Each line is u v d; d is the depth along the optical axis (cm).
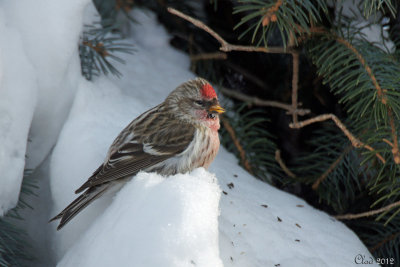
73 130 648
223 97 843
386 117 602
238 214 602
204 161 657
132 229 465
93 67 737
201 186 488
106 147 637
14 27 635
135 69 825
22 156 594
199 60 877
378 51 670
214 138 658
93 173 596
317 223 646
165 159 627
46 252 626
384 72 643
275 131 868
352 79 710
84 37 737
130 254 448
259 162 761
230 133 766
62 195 614
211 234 458
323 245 609
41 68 643
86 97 676
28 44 637
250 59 870
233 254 544
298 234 611
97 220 529
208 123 652
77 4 651
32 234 641
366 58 657
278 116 865
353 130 698
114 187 592
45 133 664
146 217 467
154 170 626
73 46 656
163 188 484
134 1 860
